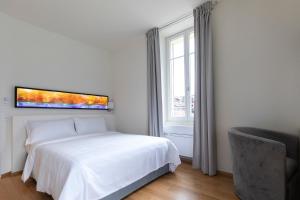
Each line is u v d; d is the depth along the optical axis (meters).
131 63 3.98
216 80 2.55
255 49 2.20
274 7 2.06
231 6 2.41
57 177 1.60
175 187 2.08
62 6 2.57
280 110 2.01
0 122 2.59
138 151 2.04
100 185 1.60
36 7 2.58
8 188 2.11
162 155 2.37
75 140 2.53
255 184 1.51
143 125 3.70
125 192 1.85
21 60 2.89
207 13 2.54
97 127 3.52
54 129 2.84
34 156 2.23
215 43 2.56
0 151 2.54
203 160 2.51
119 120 4.24
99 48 4.21
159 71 3.29
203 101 2.54
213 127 2.46
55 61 3.36
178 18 2.99
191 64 3.21
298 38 1.90
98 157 1.69
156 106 3.31
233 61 2.38
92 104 3.92
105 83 4.30
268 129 2.03
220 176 2.40
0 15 2.67
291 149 1.70
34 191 2.03
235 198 1.80
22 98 2.82
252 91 2.22
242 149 1.62
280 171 1.33
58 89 3.38
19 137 2.67
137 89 3.84
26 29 2.97
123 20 3.03
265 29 2.12
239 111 2.32
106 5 2.58
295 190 1.46
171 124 3.42
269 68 2.09
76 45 3.75
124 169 1.84
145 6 2.64
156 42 3.30
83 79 3.83
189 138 2.95
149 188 2.06
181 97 3.36
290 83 1.94
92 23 3.09
